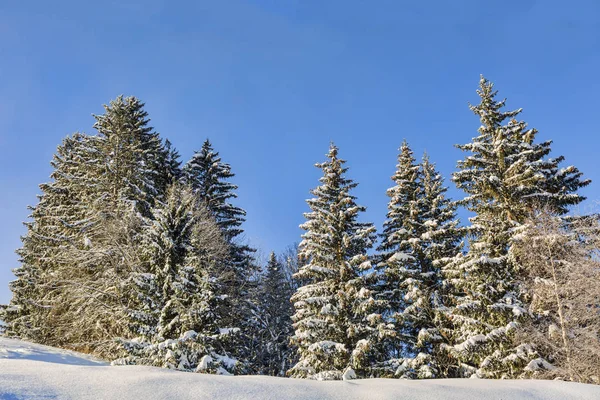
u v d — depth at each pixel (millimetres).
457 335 18109
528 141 20547
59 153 33750
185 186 27250
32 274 27078
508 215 18797
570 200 18688
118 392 5906
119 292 18688
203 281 15172
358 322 18688
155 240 16703
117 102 28266
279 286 35688
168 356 13273
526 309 17062
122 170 25828
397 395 7184
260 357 31281
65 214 25500
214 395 6211
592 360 14828
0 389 5426
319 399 6660
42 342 23750
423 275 19969
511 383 9508
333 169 22328
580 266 16109
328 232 20469
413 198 22562
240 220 29344
